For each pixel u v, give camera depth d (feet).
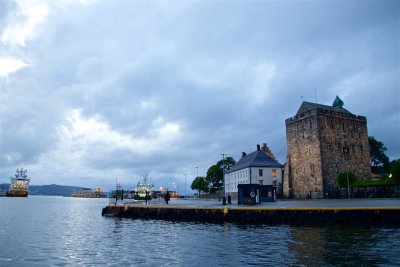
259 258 70.38
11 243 99.50
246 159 386.73
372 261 64.49
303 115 308.60
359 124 315.37
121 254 79.97
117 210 204.95
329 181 284.82
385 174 347.15
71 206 428.97
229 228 123.75
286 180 324.19
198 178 530.68
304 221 126.52
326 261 65.41
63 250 86.94
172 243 94.12
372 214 120.37
